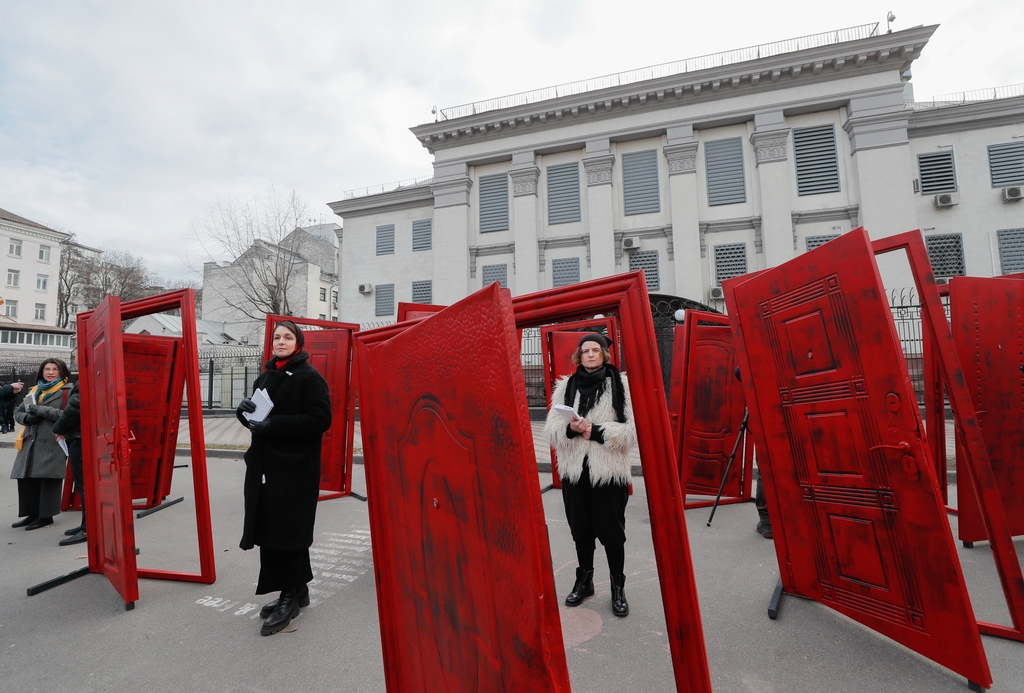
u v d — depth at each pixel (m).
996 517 2.60
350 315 25.12
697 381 5.79
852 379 2.56
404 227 24.70
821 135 18.97
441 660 1.20
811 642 2.75
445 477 1.09
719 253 19.58
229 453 9.92
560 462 3.30
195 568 4.12
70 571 4.09
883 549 2.53
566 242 21.34
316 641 2.93
